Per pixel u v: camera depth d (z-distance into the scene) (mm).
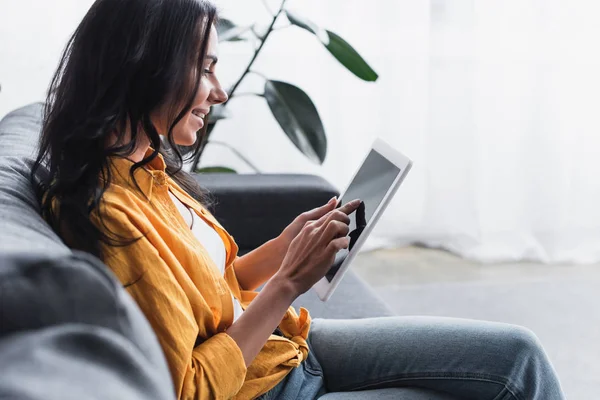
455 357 1178
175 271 951
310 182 2207
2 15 2684
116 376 371
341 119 3082
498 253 3211
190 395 920
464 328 1204
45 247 708
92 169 938
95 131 940
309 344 1302
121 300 440
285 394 1168
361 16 3023
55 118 983
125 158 992
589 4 3102
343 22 3004
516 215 3256
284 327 1257
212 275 1031
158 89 983
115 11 971
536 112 3168
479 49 3115
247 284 1361
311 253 1057
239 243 2143
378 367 1237
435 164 3201
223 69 2945
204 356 954
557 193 3199
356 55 2445
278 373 1148
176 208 1068
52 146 970
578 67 3146
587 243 3248
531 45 3121
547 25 3102
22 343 364
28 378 333
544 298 2715
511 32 3107
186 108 1031
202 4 1021
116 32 965
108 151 957
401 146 3170
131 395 365
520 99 3172
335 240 1053
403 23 3057
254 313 1024
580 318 2529
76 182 919
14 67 2727
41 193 975
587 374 2131
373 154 1335
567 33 3115
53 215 918
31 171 1033
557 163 3191
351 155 3145
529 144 3199
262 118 3043
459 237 3254
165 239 994
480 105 3164
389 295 2730
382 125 3133
